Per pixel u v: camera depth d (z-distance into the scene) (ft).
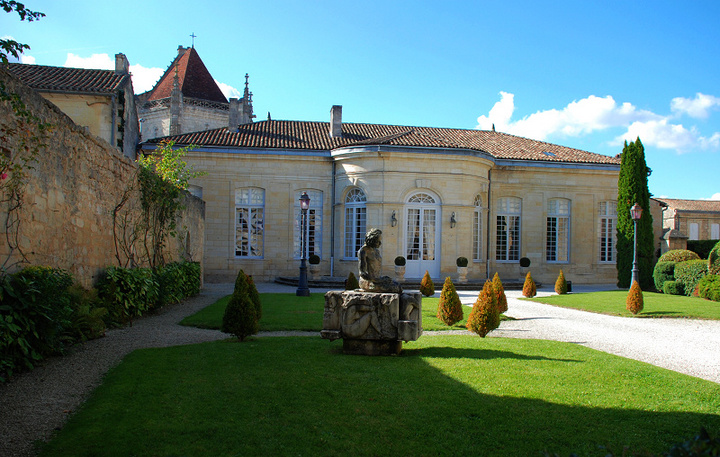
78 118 71.00
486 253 95.20
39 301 24.21
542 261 96.94
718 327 42.06
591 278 98.37
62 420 17.33
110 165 40.27
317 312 45.80
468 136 109.09
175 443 15.30
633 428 16.80
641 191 84.79
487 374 22.94
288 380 21.53
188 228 68.08
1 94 23.82
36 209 28.25
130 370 22.95
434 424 17.01
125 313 37.96
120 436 15.67
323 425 16.80
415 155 84.69
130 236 45.11
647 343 34.50
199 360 25.04
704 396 20.38
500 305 45.75
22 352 23.29
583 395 20.13
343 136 99.81
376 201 84.48
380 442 15.65
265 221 90.94
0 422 16.85
